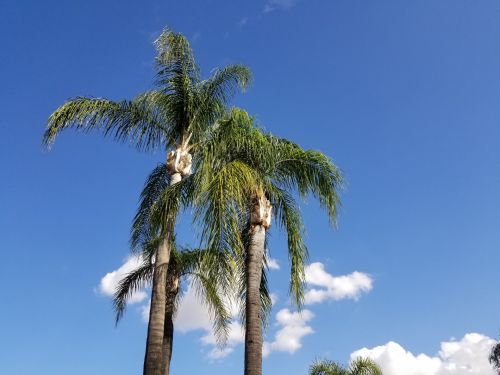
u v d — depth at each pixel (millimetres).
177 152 15953
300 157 15648
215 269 12180
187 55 16688
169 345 18688
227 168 13273
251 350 13266
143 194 17250
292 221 15555
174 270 19641
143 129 16312
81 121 15516
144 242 17031
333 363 26641
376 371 26219
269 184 15156
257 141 14609
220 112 16562
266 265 16266
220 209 12367
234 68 16953
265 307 16266
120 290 20109
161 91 16359
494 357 29984
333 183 15750
